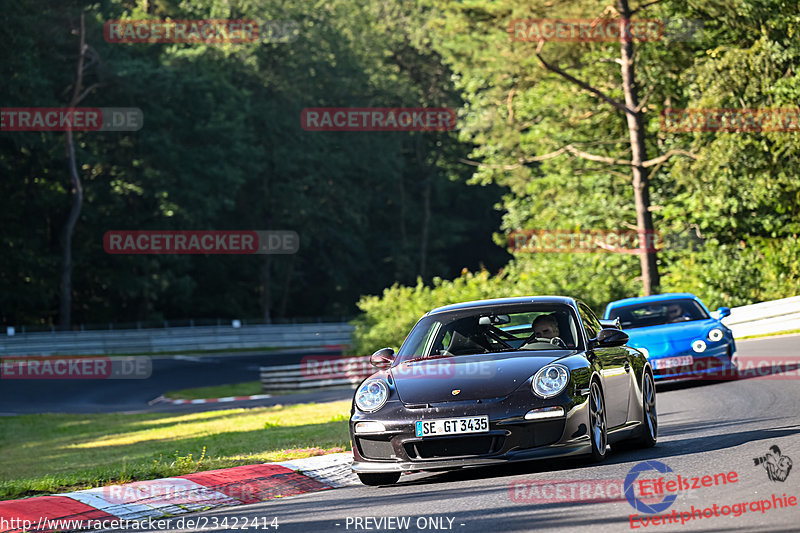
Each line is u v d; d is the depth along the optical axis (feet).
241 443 165.17
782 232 430.61
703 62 405.18
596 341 112.06
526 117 506.48
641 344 198.18
